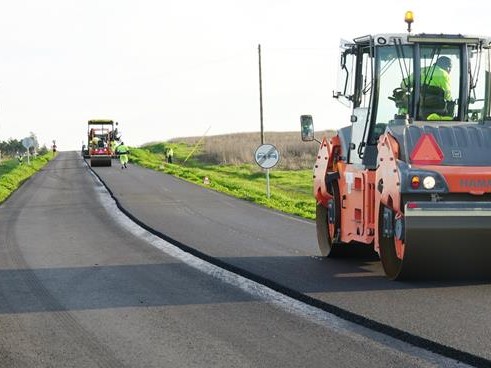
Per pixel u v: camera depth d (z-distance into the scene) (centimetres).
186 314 771
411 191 863
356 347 630
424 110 1015
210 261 1151
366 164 1025
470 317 720
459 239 859
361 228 1028
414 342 642
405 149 898
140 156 6819
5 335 697
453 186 863
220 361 592
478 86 1023
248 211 2077
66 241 1448
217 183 3619
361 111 1055
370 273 1001
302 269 1041
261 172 4641
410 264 880
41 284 971
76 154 9038
